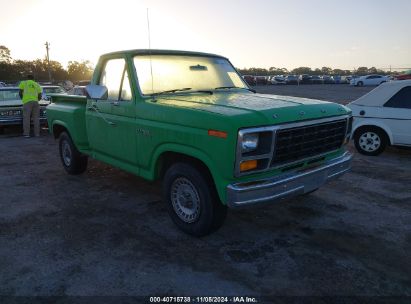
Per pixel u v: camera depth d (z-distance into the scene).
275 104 3.87
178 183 4.11
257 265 3.52
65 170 6.94
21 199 5.39
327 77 49.84
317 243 3.95
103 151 5.23
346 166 4.44
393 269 3.44
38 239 4.09
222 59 5.53
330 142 4.20
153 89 4.52
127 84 4.57
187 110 3.74
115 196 5.48
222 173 3.43
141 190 5.75
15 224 4.50
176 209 4.19
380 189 5.68
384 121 7.62
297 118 3.66
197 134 3.59
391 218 4.58
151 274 3.38
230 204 3.41
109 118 4.88
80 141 5.82
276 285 3.20
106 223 4.51
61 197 5.46
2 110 11.23
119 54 4.74
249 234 4.16
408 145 7.48
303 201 5.16
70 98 6.08
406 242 3.96
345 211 4.81
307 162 3.98
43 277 3.35
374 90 7.88
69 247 3.90
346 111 4.43
